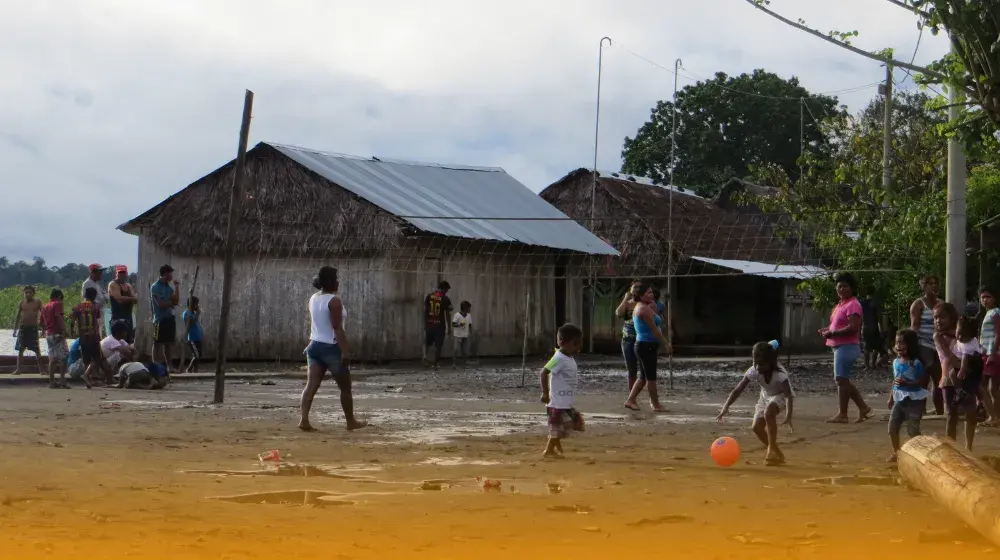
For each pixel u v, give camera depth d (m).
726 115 57.62
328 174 29.14
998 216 15.91
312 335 13.01
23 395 18.30
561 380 10.44
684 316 41.22
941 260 22.70
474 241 31.52
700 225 40.50
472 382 22.52
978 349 11.08
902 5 9.42
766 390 10.18
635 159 59.88
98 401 17.09
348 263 28.61
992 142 11.29
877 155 29.38
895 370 10.29
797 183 29.89
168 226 29.69
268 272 29.22
